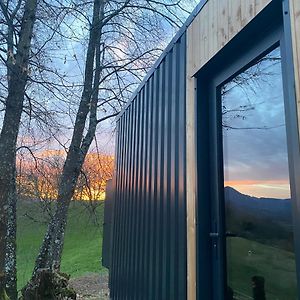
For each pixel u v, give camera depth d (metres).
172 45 3.02
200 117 2.41
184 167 2.57
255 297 1.78
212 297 2.16
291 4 1.53
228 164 2.14
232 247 2.03
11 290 4.86
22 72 4.08
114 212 5.30
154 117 3.45
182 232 2.52
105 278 7.95
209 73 2.42
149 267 3.25
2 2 4.41
